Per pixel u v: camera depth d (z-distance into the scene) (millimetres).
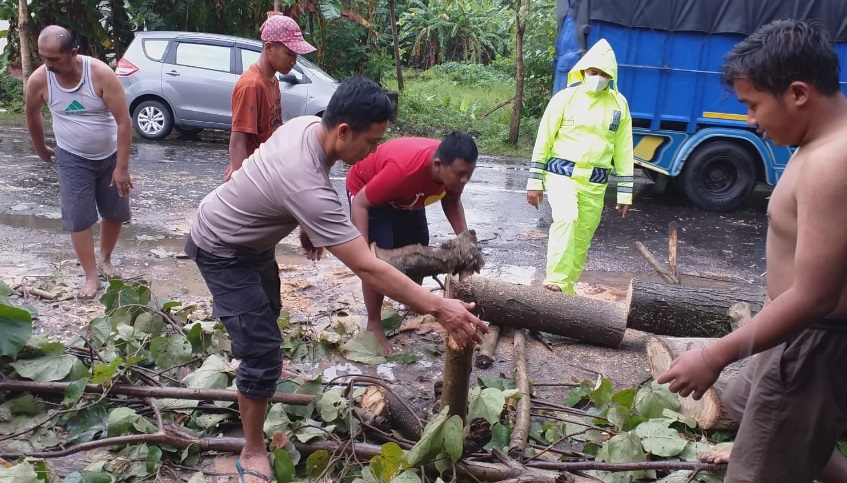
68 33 4453
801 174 1995
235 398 3260
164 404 3326
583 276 6312
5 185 7992
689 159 9305
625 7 8648
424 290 2410
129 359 3373
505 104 16328
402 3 27938
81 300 4703
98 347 3803
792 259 2170
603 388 3414
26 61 13672
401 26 27047
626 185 5133
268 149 2621
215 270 2797
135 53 11562
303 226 2516
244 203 2648
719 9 8648
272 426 3145
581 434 3354
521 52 13883
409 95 17203
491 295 4363
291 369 3973
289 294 5176
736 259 7219
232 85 11555
